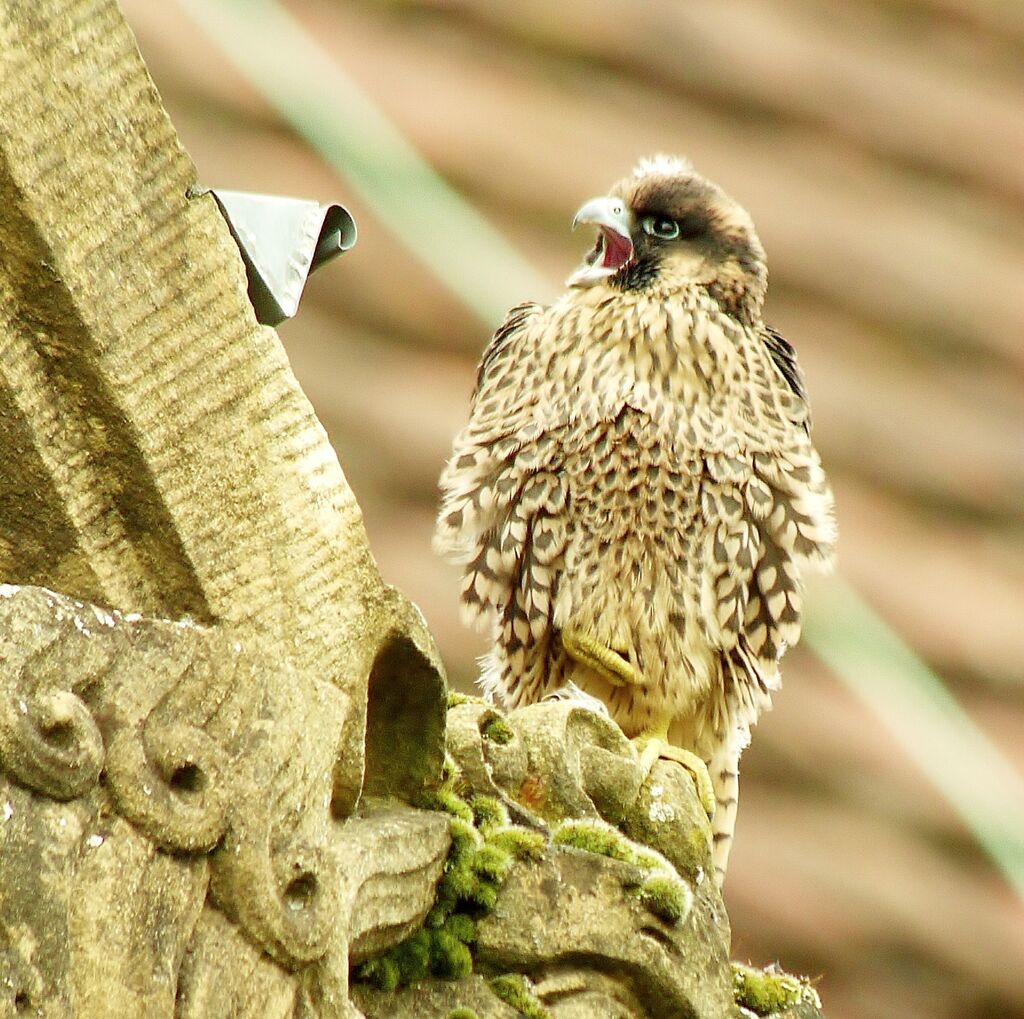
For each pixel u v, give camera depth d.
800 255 13.28
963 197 13.88
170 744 4.71
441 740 5.84
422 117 12.98
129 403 4.78
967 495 12.67
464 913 5.84
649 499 9.93
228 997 4.72
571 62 13.62
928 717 11.71
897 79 14.17
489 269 12.52
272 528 5.12
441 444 11.81
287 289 5.20
